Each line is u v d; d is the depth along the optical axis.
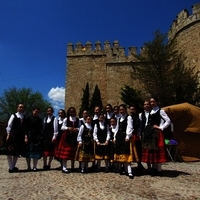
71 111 8.88
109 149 8.47
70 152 8.47
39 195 5.39
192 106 12.66
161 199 5.05
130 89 23.75
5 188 6.09
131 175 7.31
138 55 25.34
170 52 23.44
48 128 9.27
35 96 52.72
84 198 5.12
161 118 7.69
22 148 8.75
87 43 32.31
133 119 8.25
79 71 31.81
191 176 7.55
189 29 23.69
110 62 30.81
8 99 51.47
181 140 12.48
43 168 9.43
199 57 22.23
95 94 28.47
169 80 22.38
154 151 7.46
